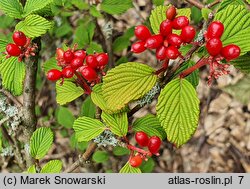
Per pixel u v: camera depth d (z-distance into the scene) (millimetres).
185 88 253
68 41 524
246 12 251
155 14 277
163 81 273
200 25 407
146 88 255
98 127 292
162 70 259
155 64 583
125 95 253
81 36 434
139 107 291
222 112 586
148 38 236
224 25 250
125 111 287
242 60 276
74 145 444
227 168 563
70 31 527
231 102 584
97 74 271
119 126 285
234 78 583
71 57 266
